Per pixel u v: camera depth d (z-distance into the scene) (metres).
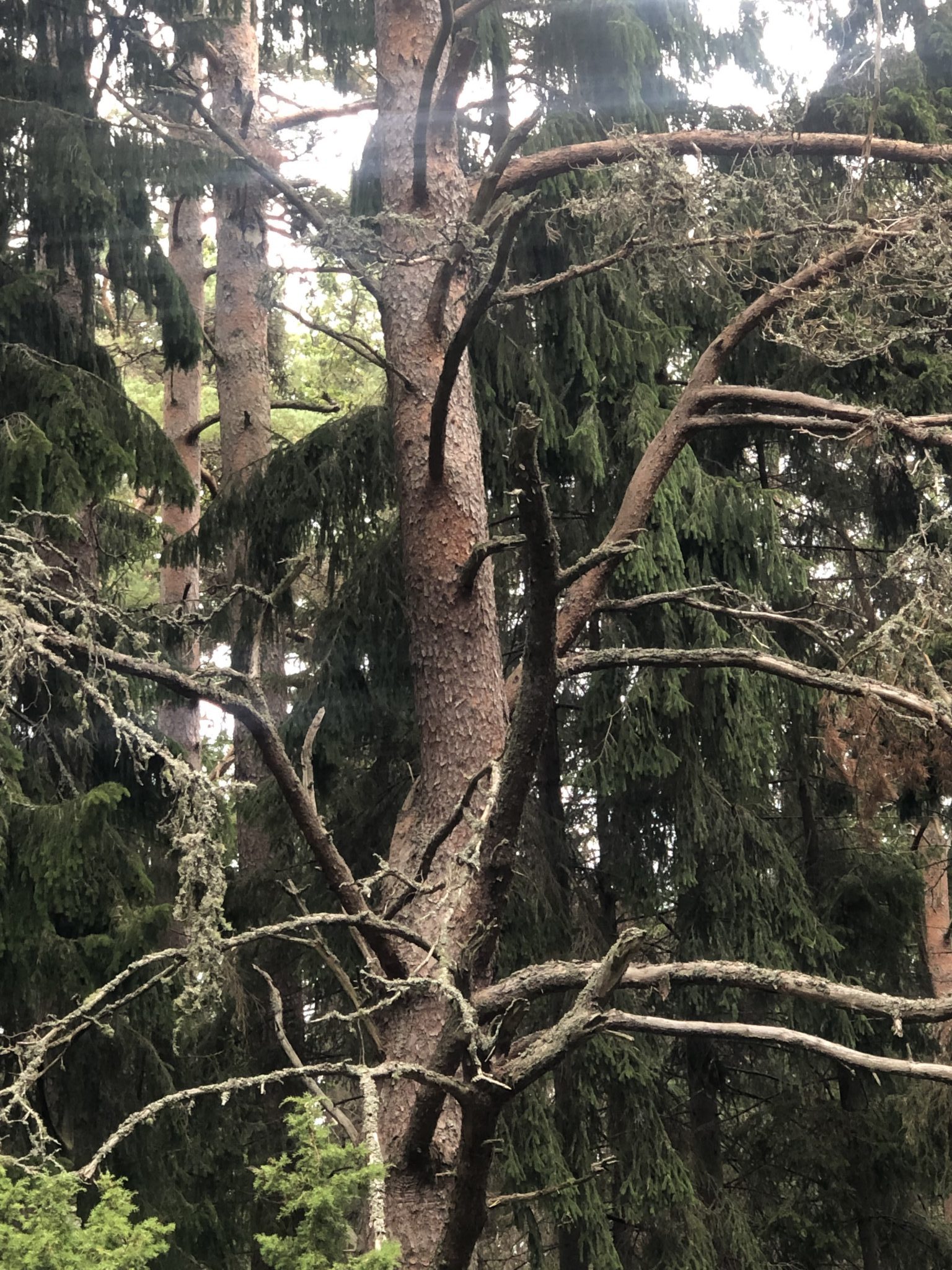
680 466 7.56
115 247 6.84
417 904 4.66
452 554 5.15
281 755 3.98
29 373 6.33
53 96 6.93
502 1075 2.86
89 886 6.04
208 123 5.20
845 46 7.62
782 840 8.41
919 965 11.04
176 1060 7.11
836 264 5.73
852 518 9.16
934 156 6.22
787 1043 3.56
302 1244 2.02
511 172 6.14
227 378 11.43
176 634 7.18
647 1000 8.66
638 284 7.65
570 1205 7.07
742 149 6.23
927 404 7.52
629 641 7.56
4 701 2.99
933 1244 8.78
